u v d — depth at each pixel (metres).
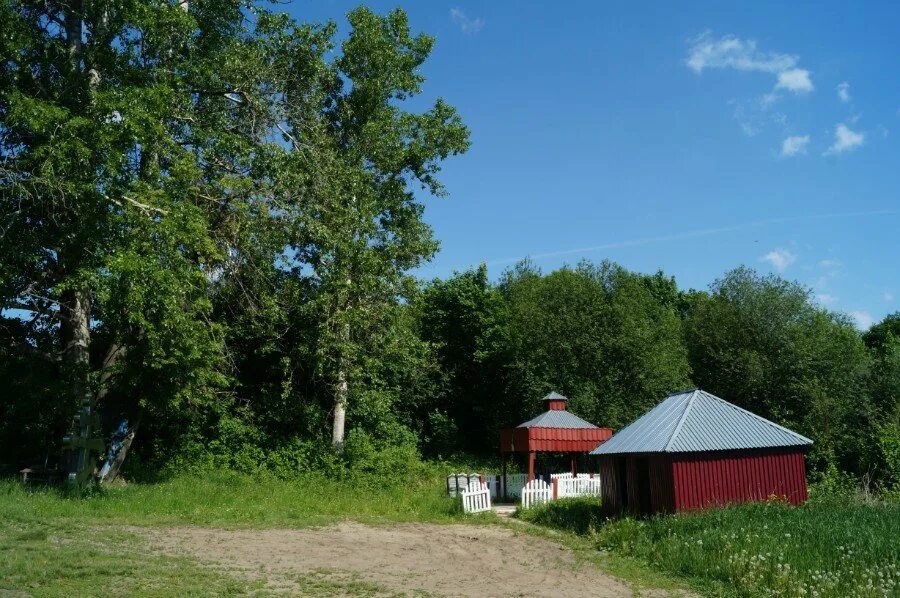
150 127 20.77
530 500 24.06
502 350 42.38
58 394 20.88
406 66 32.59
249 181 24.08
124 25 22.52
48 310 22.56
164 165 25.06
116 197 20.83
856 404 39.62
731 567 12.23
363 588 11.35
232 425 27.89
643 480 19.53
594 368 39.28
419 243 32.38
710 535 14.06
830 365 41.09
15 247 19.83
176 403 22.48
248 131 27.12
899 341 58.56
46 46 22.05
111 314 21.47
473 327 44.06
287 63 28.11
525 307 41.69
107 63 22.17
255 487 23.92
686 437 18.31
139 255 19.83
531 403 39.91
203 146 25.23
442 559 14.51
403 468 30.34
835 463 34.84
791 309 43.34
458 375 43.84
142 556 12.71
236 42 26.47
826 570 11.80
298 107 28.50
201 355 21.89
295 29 28.30
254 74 26.44
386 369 37.31
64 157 19.14
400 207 32.88
